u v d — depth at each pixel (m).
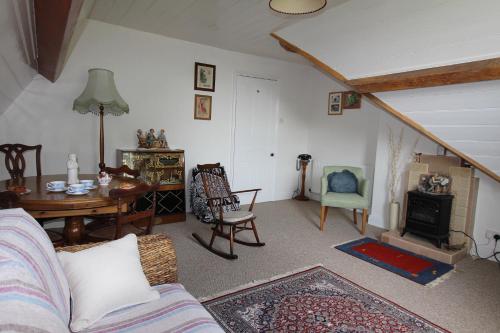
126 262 1.47
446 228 3.32
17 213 1.26
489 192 3.30
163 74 4.26
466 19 2.08
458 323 2.13
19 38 1.83
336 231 3.99
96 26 3.73
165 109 4.34
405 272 2.88
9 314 0.71
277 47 4.52
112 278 1.37
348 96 5.12
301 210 4.98
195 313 1.36
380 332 2.00
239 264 2.91
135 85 4.07
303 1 1.85
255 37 4.05
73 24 1.42
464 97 2.55
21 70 2.62
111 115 3.95
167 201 4.05
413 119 3.09
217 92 4.77
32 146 3.33
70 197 2.15
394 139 4.07
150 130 4.07
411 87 2.58
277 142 5.55
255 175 5.38
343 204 3.90
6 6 1.31
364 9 2.64
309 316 2.14
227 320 2.06
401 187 4.00
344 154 5.23
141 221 2.71
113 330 1.22
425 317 2.19
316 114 5.71
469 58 2.14
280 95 5.46
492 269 3.03
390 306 2.30
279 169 5.66
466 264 3.13
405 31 2.40
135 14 3.45
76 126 3.74
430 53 2.31
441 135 3.10
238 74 4.94
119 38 3.89
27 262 0.97
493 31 1.98
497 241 3.26
